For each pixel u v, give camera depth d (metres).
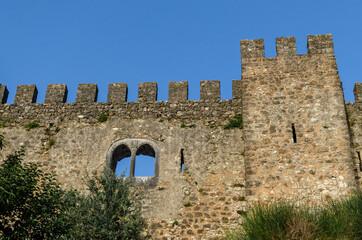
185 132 17.42
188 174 16.47
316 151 15.59
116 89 18.92
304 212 13.15
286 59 17.80
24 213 11.62
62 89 19.14
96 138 17.64
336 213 13.07
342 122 15.99
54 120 18.28
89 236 12.91
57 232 11.90
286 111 16.56
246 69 17.84
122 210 13.78
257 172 15.51
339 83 16.89
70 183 16.73
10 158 12.59
